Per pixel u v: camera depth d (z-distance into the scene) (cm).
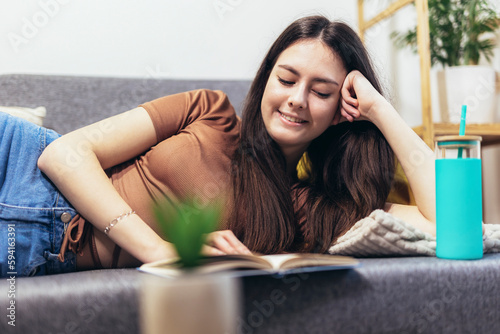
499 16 204
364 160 125
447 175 92
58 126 168
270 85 120
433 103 225
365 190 123
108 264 107
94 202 99
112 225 99
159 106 120
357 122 130
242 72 209
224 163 118
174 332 49
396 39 227
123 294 72
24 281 77
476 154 93
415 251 97
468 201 90
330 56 120
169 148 114
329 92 121
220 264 70
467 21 207
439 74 205
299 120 120
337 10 221
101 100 176
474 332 82
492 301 83
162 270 72
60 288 72
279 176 121
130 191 113
